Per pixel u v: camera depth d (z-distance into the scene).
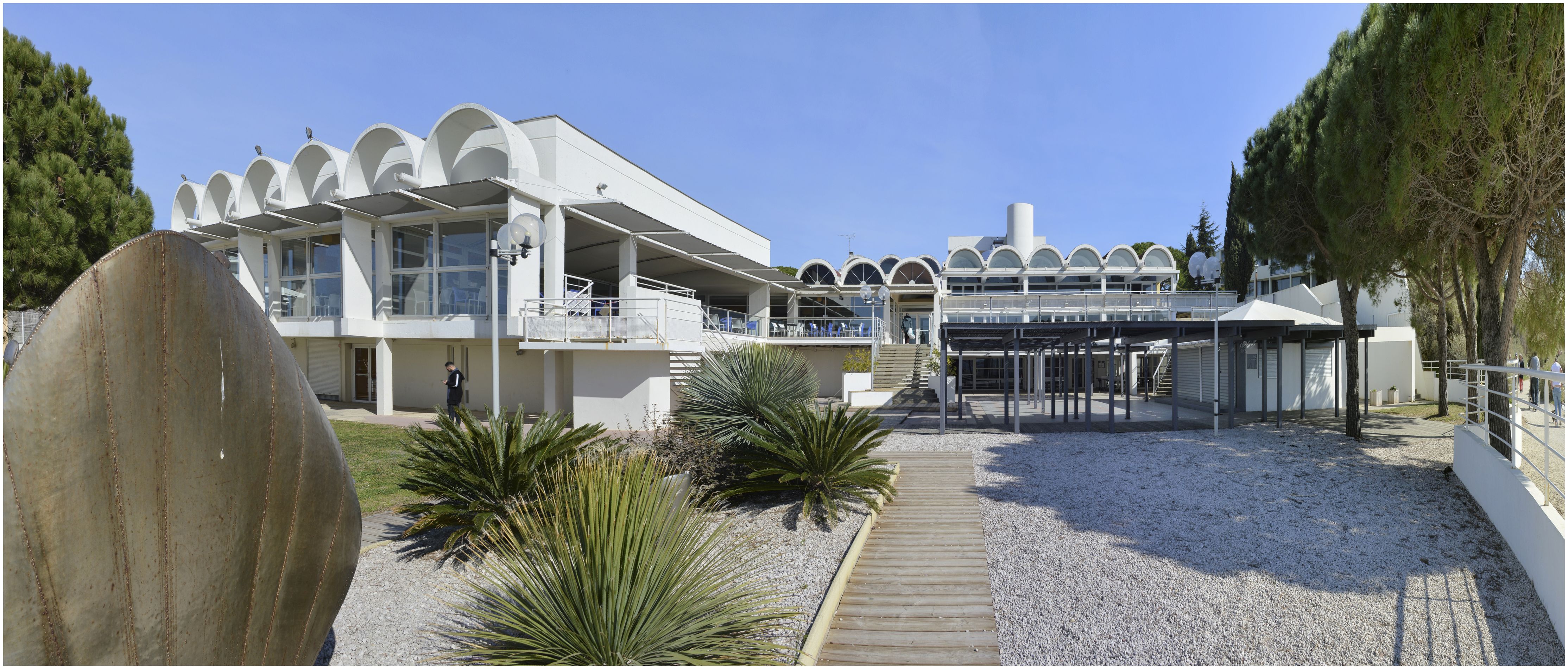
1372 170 9.38
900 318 34.72
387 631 4.55
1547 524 5.39
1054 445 12.07
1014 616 5.16
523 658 3.67
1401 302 23.23
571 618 3.65
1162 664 4.48
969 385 29.02
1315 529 7.15
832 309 31.55
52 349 1.95
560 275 16.48
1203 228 54.12
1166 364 25.95
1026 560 6.29
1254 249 15.25
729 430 9.23
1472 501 7.99
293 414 2.77
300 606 2.84
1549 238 8.65
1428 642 4.85
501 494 6.05
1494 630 5.02
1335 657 4.63
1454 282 14.31
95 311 2.06
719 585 4.21
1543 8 7.06
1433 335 22.80
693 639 3.80
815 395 10.94
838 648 4.61
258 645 2.64
